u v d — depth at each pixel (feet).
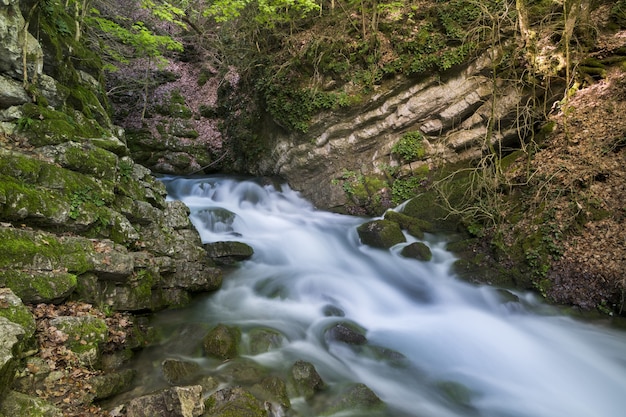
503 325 22.82
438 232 32.83
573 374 18.89
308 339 20.38
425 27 36.40
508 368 19.30
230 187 44.55
